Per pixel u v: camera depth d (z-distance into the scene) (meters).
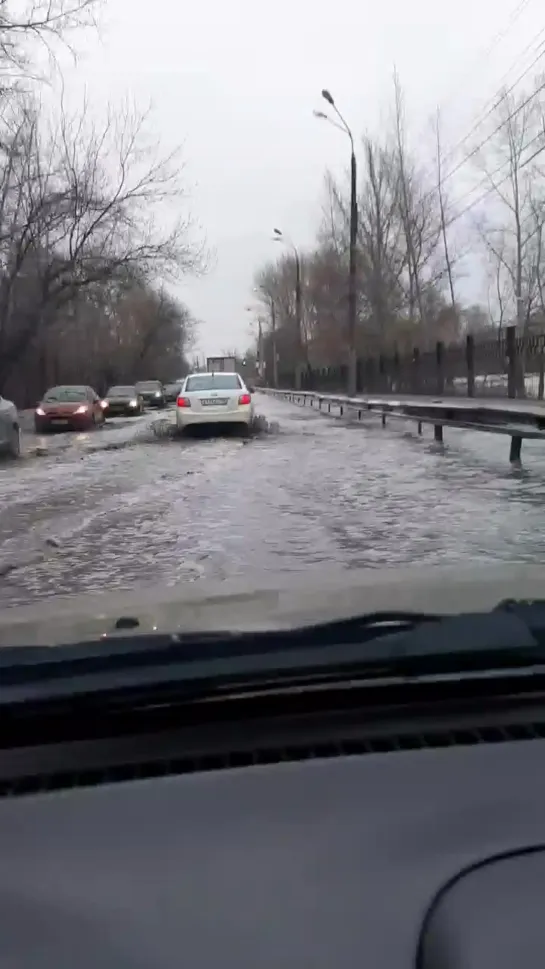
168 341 86.81
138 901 1.59
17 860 1.71
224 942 1.48
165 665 2.21
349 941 1.47
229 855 1.69
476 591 3.01
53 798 1.90
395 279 42.66
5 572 6.18
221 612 2.77
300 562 6.04
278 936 1.49
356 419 24.75
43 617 2.88
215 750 2.07
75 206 29.98
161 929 1.52
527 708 2.27
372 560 6.04
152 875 1.65
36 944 1.50
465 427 13.91
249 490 9.88
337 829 1.76
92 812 1.84
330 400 30.80
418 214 41.66
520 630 2.40
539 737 2.13
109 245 31.64
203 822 1.79
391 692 2.25
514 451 11.93
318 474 11.23
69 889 1.62
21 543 7.25
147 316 74.94
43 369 43.22
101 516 8.48
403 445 15.32
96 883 1.63
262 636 2.36
